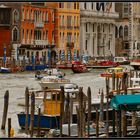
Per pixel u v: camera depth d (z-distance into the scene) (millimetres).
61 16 142000
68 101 50281
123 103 43344
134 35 167875
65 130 47562
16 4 128125
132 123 47750
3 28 127312
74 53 140125
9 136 47750
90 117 48844
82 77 103562
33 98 48656
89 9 152125
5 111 50844
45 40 136375
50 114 52906
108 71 102562
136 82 79000
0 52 127062
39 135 48375
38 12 134500
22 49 128625
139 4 169375
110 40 161875
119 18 167625
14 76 105875
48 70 103375
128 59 145500
